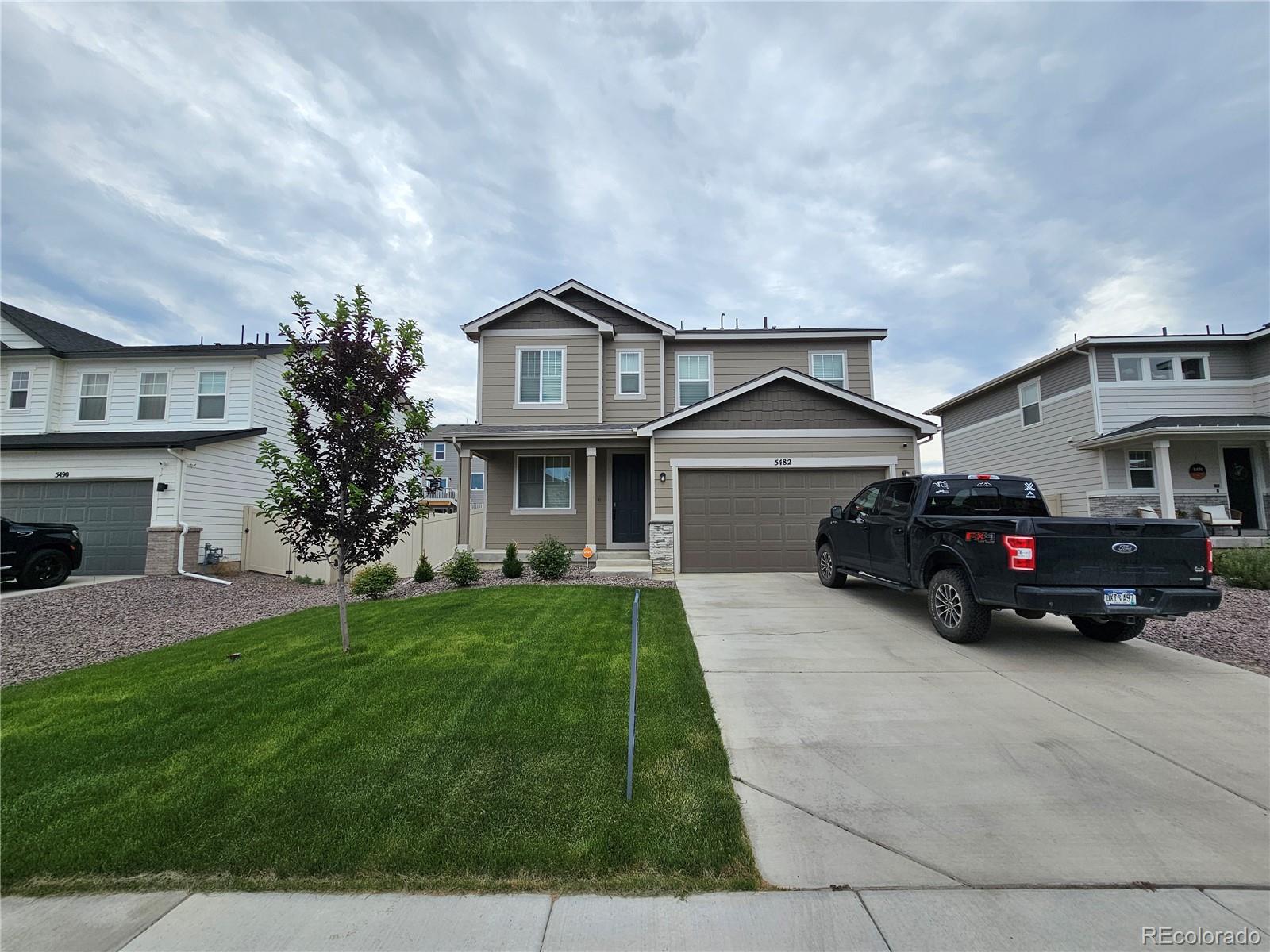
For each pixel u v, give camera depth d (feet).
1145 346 51.16
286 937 7.25
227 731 13.14
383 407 19.62
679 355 50.78
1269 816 9.82
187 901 7.93
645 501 47.32
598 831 9.31
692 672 16.96
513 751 11.98
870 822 9.74
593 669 17.15
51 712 14.53
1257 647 19.33
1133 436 46.37
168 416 51.44
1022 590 17.06
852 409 39.63
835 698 15.17
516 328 48.55
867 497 27.91
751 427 39.60
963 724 13.57
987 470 67.00
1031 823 9.67
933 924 7.43
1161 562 17.29
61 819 9.72
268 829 9.38
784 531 39.17
